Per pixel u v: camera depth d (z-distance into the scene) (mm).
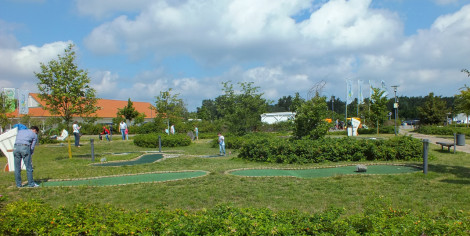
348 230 3752
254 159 13922
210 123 42344
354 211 5887
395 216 4535
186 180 9078
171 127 28844
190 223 3936
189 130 35875
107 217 4301
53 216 4332
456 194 7008
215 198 7082
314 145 13156
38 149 19266
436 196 6902
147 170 11477
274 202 6695
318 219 4055
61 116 15570
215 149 20891
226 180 8984
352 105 72125
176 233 3789
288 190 7691
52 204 6809
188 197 7199
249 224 3838
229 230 3768
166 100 29484
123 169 11789
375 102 32438
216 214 4387
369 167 11453
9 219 4309
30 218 4281
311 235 3777
